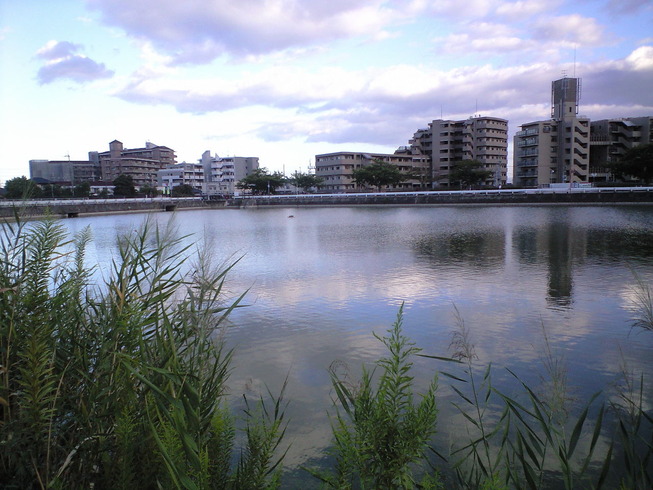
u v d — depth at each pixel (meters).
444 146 91.94
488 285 11.23
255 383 5.67
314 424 4.61
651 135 74.06
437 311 8.92
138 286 2.57
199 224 36.97
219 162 110.19
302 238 23.77
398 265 14.64
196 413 1.92
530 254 16.41
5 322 2.27
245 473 2.31
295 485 3.53
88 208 49.72
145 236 2.78
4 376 2.13
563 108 73.75
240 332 7.71
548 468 3.79
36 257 2.57
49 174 97.56
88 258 14.51
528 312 8.67
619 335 7.21
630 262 14.09
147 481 2.09
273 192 98.12
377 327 7.96
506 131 92.56
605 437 4.22
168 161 111.31
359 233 26.12
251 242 22.09
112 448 2.17
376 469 2.26
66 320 2.51
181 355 2.48
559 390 4.09
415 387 5.45
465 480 3.42
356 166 94.62
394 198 65.88
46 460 2.07
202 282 2.52
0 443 1.94
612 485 3.54
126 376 2.27
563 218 34.44
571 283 11.20
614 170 63.88
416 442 2.23
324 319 8.47
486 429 4.46
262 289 11.13
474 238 22.12
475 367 6.10
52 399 2.10
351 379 5.40
